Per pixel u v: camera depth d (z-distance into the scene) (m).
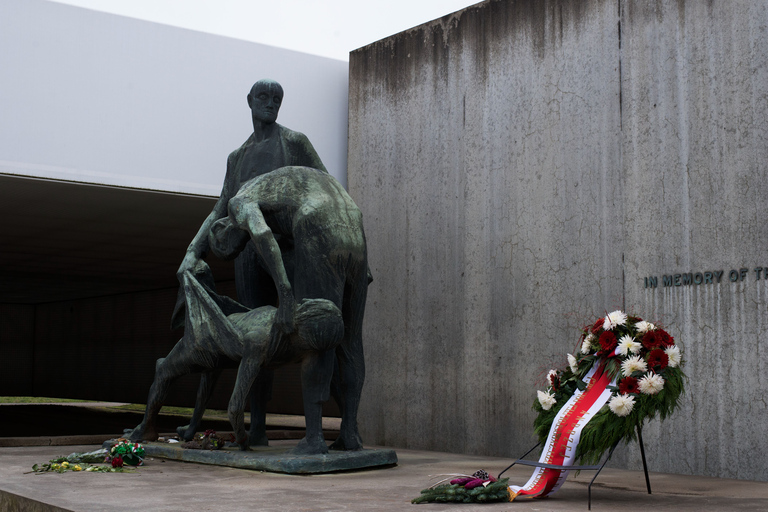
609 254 8.44
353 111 11.50
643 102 8.28
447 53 10.33
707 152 7.73
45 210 12.07
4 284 24.00
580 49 8.90
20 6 9.45
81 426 14.47
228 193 8.39
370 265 11.01
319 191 7.23
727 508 5.21
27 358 32.19
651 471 7.80
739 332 7.34
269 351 7.02
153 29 10.30
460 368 9.77
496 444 9.26
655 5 8.26
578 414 5.62
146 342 25.52
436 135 10.37
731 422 7.30
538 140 9.21
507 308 9.34
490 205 9.65
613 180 8.47
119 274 21.09
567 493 5.95
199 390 8.19
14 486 5.80
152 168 10.18
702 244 7.69
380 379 10.73
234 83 10.84
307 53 11.46
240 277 8.17
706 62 7.81
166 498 5.26
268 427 14.35
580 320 8.60
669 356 5.62
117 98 10.01
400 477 6.67
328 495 5.49
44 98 9.52
